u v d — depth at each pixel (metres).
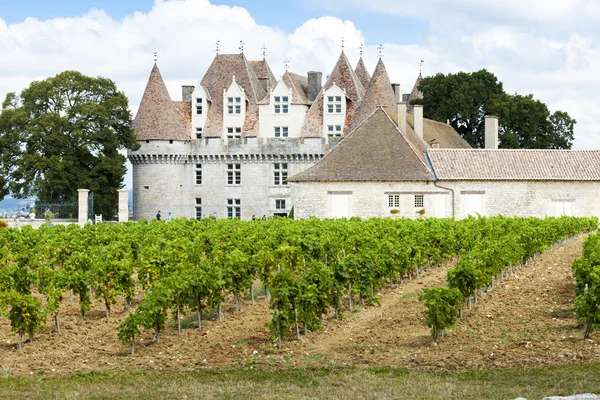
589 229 54.97
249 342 21.59
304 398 16.09
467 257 27.09
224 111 95.38
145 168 93.25
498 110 97.25
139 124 93.44
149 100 93.75
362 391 16.52
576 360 18.55
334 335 22.30
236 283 26.34
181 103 97.50
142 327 24.08
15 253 35.44
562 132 102.25
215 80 98.50
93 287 25.89
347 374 18.05
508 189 63.28
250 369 18.80
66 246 35.19
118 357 20.28
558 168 64.31
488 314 24.02
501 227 42.84
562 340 20.53
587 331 20.50
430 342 20.92
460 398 15.79
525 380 16.98
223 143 93.19
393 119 74.00
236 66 98.62
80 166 84.50
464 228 39.69
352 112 93.69
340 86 95.44
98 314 26.47
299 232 38.53
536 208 63.34
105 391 16.95
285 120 94.19
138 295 30.16
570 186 63.56
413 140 71.44
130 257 32.25
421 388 16.59
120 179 87.06
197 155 93.50
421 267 34.62
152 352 20.77
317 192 64.25
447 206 63.19
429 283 31.47
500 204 63.31
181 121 94.81
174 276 23.36
